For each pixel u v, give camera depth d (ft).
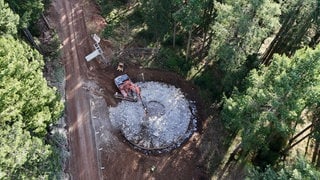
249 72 122.11
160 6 140.05
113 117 143.74
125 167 132.16
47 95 110.73
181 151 139.03
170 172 133.18
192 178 132.67
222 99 149.28
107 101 148.05
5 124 93.04
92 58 159.53
